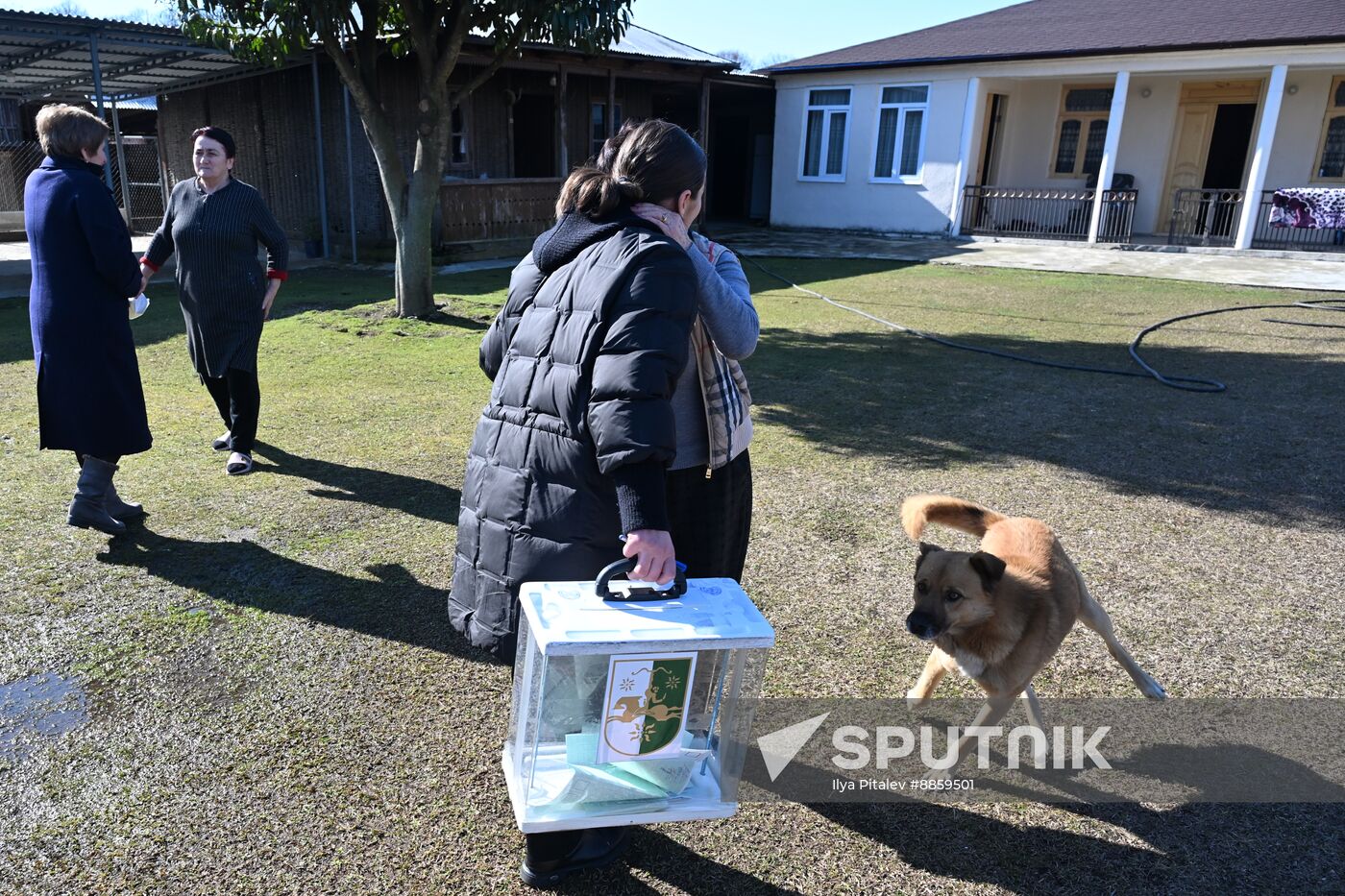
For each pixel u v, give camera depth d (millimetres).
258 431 5535
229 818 2293
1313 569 3889
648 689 1800
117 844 2197
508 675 2963
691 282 1827
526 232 15719
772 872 2182
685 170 1980
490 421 2035
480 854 2199
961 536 4273
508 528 1951
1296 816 2383
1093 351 8406
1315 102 16547
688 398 2109
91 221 3426
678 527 2178
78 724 2658
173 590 3496
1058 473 5074
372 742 2605
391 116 14586
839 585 3705
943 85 18469
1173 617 3479
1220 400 6680
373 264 14555
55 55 13219
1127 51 16203
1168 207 18656
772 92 21859
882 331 9305
